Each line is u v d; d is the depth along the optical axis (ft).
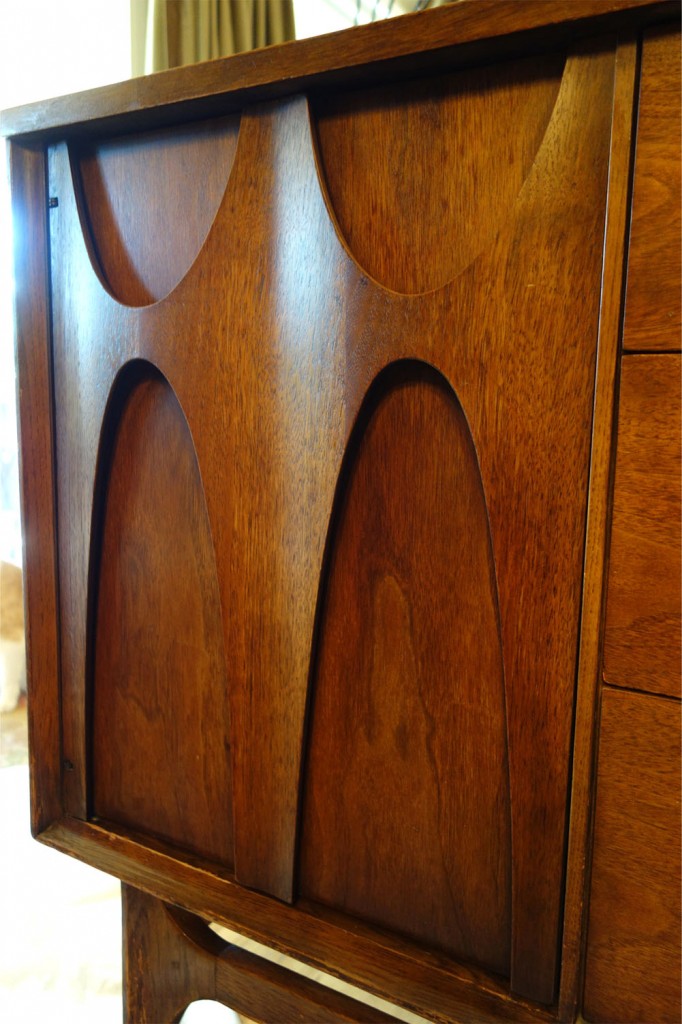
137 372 1.92
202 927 2.29
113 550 2.03
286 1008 2.03
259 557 1.73
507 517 1.43
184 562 1.90
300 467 1.66
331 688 1.71
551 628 1.41
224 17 3.54
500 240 1.39
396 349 1.51
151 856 2.01
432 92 1.46
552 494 1.39
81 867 3.66
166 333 1.81
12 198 2.01
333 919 1.74
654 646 1.31
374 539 1.62
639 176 1.25
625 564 1.32
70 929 3.24
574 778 1.40
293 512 1.68
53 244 1.98
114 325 1.89
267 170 1.63
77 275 1.94
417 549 1.57
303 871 1.80
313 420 1.63
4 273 3.90
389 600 1.62
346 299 1.56
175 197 1.81
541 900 1.47
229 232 1.69
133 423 1.94
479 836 1.56
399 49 1.41
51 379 2.03
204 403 1.77
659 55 1.22
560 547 1.39
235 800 1.84
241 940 3.40
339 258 1.56
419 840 1.63
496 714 1.52
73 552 2.06
